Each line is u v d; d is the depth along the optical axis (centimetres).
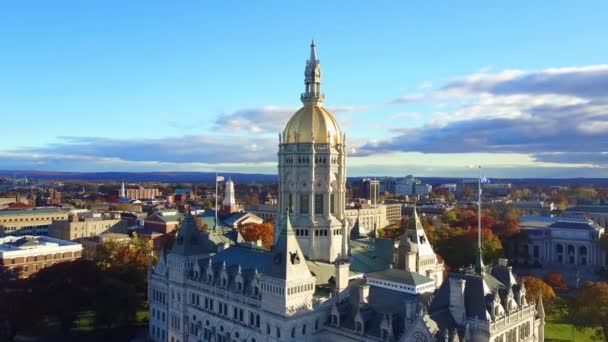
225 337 12031
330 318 10825
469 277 9744
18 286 16212
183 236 13812
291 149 13150
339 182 13412
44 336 15112
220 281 12262
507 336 9800
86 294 15400
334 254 13100
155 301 14825
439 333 8825
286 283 10238
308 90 13625
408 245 13725
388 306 10125
